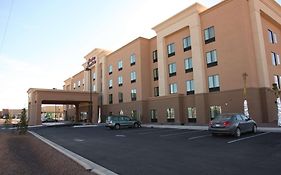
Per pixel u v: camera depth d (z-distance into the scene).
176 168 7.70
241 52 24.45
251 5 25.27
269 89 24.31
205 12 28.53
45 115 92.44
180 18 31.12
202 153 10.10
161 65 34.34
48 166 7.86
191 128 22.70
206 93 27.64
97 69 51.34
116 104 43.59
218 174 6.87
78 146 13.52
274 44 28.59
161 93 34.12
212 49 27.50
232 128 14.92
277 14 29.19
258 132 17.08
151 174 7.10
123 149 11.97
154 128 25.70
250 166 7.61
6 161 8.71
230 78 25.36
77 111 56.62
